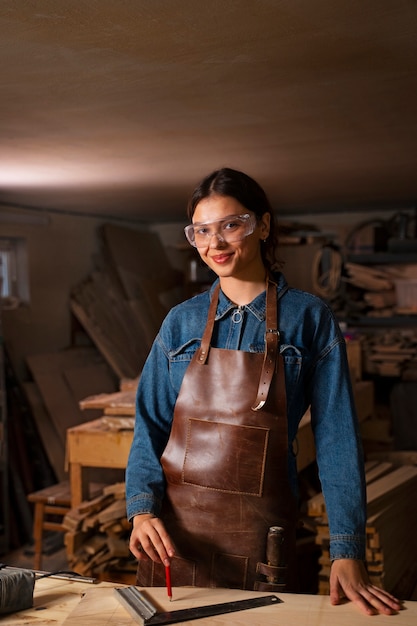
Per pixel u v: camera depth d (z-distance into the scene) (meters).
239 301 1.65
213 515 1.58
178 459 1.62
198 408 1.60
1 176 4.47
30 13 1.72
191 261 7.98
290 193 5.77
